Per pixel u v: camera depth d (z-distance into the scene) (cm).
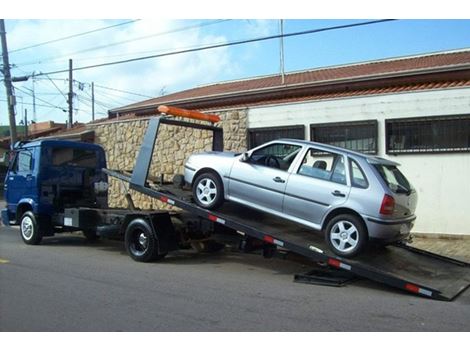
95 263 947
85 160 1234
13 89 2217
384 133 1268
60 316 599
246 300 685
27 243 1182
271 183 848
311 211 812
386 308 657
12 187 1226
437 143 1205
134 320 586
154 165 1744
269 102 1655
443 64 1412
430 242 1164
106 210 1075
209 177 911
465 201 1173
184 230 990
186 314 613
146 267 914
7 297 687
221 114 1563
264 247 891
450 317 619
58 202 1180
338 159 810
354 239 774
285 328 563
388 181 786
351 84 1555
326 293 736
